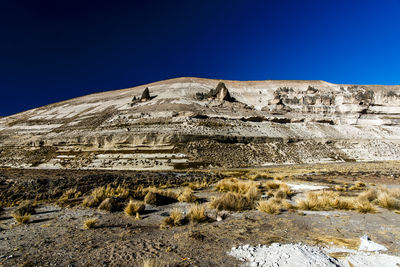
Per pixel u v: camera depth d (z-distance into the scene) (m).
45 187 12.48
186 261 3.68
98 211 8.08
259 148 54.50
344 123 76.38
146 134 51.69
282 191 10.23
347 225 5.80
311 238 4.78
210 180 18.83
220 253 4.04
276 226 5.80
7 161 53.06
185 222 6.42
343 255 3.78
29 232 5.56
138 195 10.74
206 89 113.81
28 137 68.75
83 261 3.74
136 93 109.81
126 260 3.76
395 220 6.26
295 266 3.28
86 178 14.79
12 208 9.02
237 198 8.41
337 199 8.24
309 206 7.89
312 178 21.02
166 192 10.57
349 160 53.97
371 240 4.56
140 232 5.50
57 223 6.46
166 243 4.63
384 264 3.38
